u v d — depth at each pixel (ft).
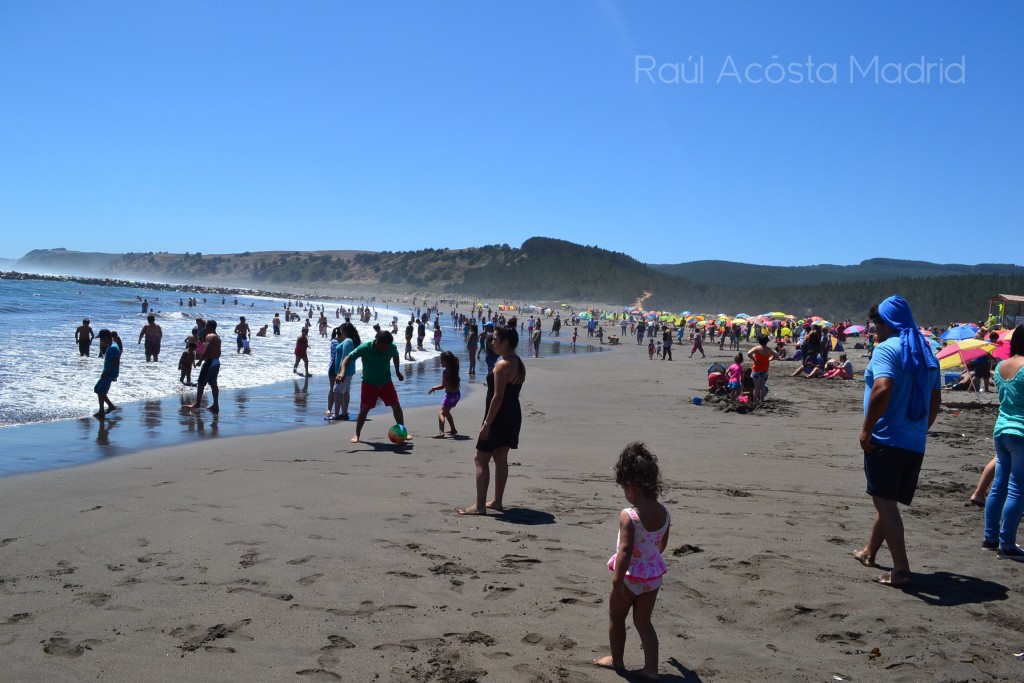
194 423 40.24
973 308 352.90
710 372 59.47
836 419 45.93
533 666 11.81
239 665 11.68
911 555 17.56
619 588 11.59
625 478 11.87
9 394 48.32
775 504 22.75
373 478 25.84
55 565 16.16
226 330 143.33
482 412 48.44
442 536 18.58
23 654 11.91
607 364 100.78
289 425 40.29
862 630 13.41
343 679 11.29
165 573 15.71
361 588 14.97
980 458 31.50
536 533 18.95
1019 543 18.67
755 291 535.19
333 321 228.43
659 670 11.80
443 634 12.92
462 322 224.74
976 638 13.08
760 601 14.66
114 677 11.21
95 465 27.96
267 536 18.39
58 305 201.57
